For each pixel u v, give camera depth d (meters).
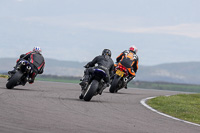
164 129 29.55
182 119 36.88
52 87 63.84
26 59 54.28
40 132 24.14
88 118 31.62
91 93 44.28
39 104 37.75
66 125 27.38
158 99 54.72
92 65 47.09
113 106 42.19
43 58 55.25
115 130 27.20
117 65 61.12
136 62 62.03
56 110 34.59
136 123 31.30
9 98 40.75
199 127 32.19
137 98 55.75
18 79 52.09
